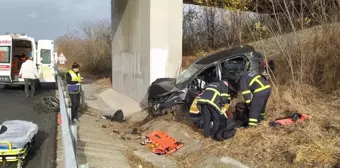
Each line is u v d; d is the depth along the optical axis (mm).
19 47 18266
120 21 17719
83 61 39250
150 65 12617
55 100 11852
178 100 9328
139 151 7676
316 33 9039
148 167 6715
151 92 10305
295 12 10336
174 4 12719
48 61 17031
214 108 7094
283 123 6941
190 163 6828
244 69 8984
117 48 18766
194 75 9328
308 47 8992
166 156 7441
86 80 27672
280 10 10633
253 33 11734
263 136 6629
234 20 13141
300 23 9555
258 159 6059
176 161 7094
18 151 6145
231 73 8914
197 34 20906
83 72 36000
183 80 9656
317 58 8812
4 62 15359
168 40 12719
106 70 34250
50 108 11164
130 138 8961
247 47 9633
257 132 6852
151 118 10500
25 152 6375
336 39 8516
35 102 12836
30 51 17781
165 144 7688
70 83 10211
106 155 6918
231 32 14430
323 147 5645
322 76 8633
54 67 17172
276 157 5949
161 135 8086
